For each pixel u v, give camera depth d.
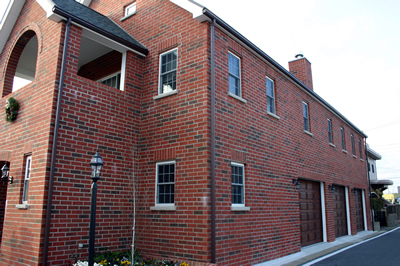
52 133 8.03
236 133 9.73
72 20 8.74
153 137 9.83
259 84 11.46
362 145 24.53
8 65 10.83
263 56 11.64
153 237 9.10
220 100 9.25
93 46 11.36
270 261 10.38
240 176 9.85
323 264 10.54
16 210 8.58
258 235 10.02
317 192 15.65
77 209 8.22
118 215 9.20
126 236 9.34
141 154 10.01
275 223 11.09
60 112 8.18
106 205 8.92
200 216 8.23
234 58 10.48
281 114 12.70
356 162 22.06
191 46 9.46
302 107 14.77
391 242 16.20
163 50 10.30
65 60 8.45
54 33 8.83
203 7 8.93
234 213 9.11
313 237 14.52
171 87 9.90
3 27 11.01
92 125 8.89
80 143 8.52
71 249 7.94
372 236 19.08
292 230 12.18
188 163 8.79
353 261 11.08
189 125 9.00
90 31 9.17
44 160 7.91
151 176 9.59
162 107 9.80
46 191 7.71
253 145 10.51
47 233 7.46
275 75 12.74
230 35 10.08
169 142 9.38
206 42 9.11
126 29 11.78
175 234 8.65
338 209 18.06
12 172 9.20
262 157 10.92
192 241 8.26
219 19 9.38
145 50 10.60
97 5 13.89
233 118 9.70
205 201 8.21
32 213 7.89
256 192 10.28
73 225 8.06
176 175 8.98
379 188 29.81
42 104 8.53
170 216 8.86
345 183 19.08
